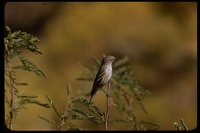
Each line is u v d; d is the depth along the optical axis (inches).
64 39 674.8
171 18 712.4
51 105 167.9
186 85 681.6
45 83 625.3
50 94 618.8
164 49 688.4
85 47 669.9
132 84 266.8
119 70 278.2
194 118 651.5
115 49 674.2
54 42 674.2
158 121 617.0
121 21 685.3
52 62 661.3
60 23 688.4
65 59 663.1
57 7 705.6
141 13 693.9
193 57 691.4
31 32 722.2
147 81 668.7
